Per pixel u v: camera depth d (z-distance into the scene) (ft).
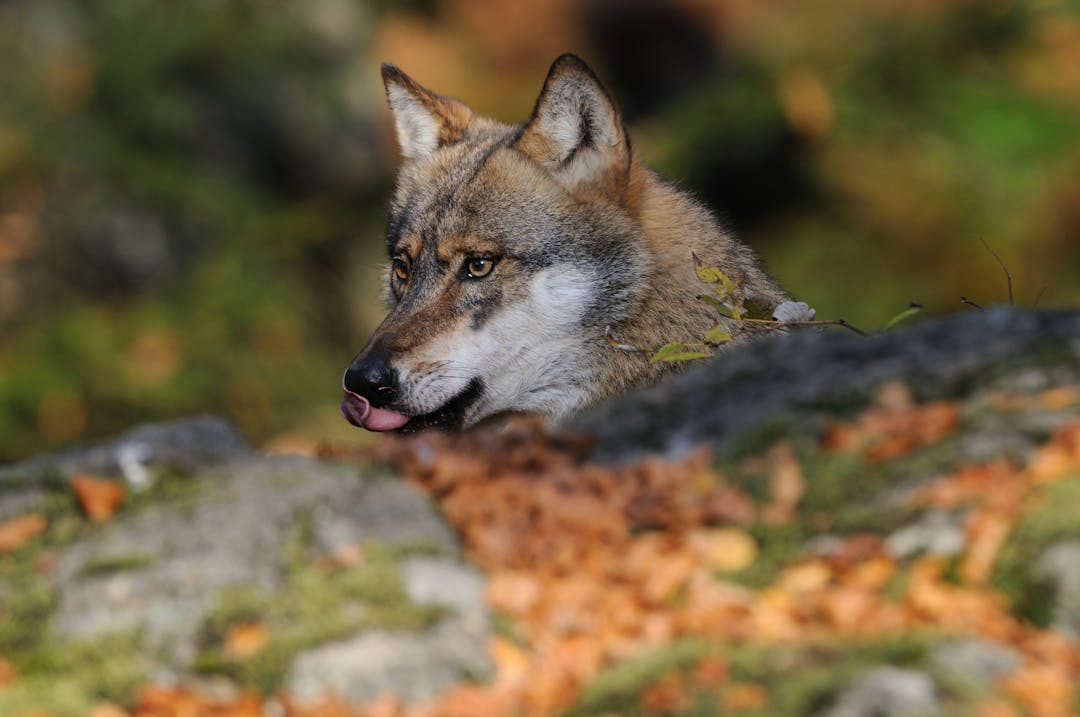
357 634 22.88
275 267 91.45
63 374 81.10
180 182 91.66
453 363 30.78
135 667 22.76
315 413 85.15
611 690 20.63
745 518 25.57
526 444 30.22
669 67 110.73
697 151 91.25
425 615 23.31
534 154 31.50
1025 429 25.09
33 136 90.27
